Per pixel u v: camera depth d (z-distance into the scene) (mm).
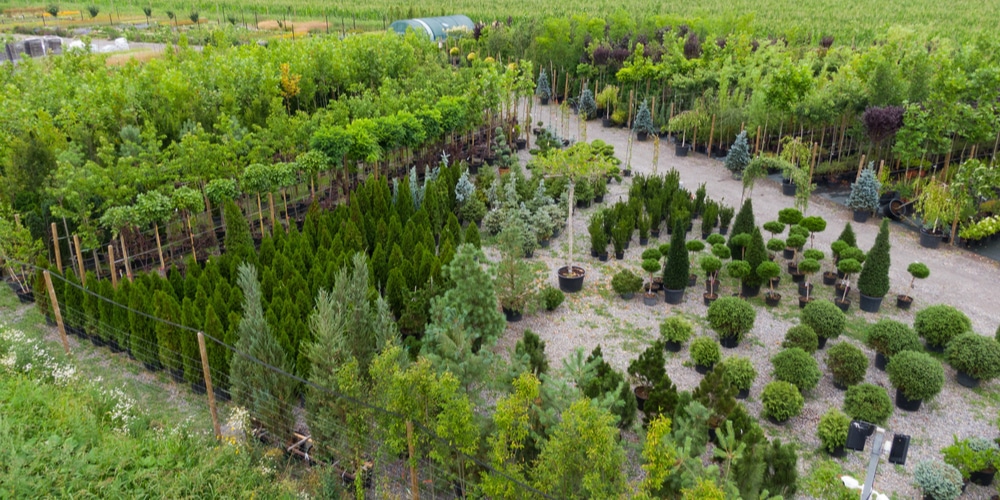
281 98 34906
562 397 13844
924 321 20359
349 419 13922
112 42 73312
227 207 24562
